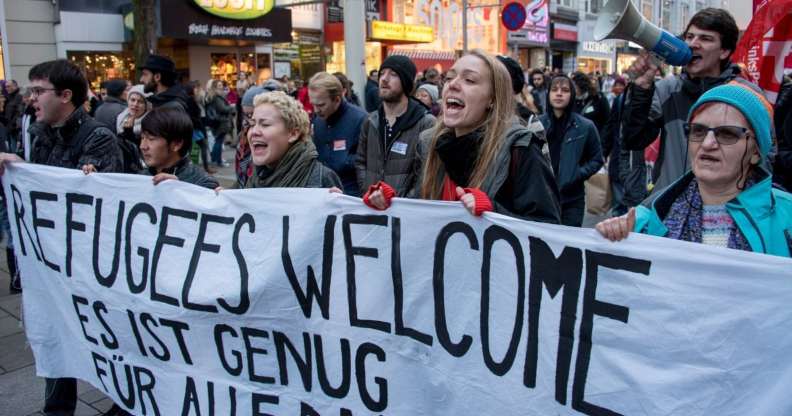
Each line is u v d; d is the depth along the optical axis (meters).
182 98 5.78
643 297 1.78
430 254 2.20
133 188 2.92
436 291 2.19
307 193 2.48
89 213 3.06
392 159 4.06
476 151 2.36
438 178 2.57
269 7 16.77
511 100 2.36
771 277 1.59
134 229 2.91
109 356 3.03
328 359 2.45
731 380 1.65
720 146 1.71
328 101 4.45
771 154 2.97
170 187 2.82
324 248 2.43
